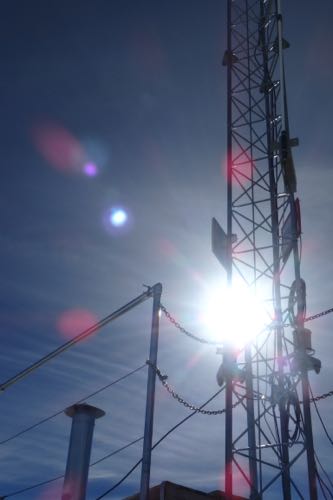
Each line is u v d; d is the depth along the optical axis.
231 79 20.91
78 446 16.80
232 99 20.56
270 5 21.38
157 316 17.14
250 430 16.05
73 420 17.39
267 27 21.30
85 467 16.59
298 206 17.53
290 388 15.89
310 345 15.75
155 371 16.44
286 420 15.77
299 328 15.94
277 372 16.41
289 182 18.05
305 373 15.53
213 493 18.00
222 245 17.97
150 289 17.59
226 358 16.19
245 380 16.41
